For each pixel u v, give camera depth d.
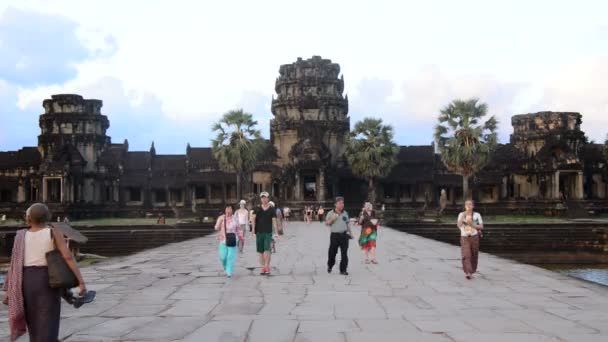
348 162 70.62
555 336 9.41
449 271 19.19
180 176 82.62
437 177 79.38
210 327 10.31
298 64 81.25
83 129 83.06
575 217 67.44
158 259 23.98
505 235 48.00
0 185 81.56
